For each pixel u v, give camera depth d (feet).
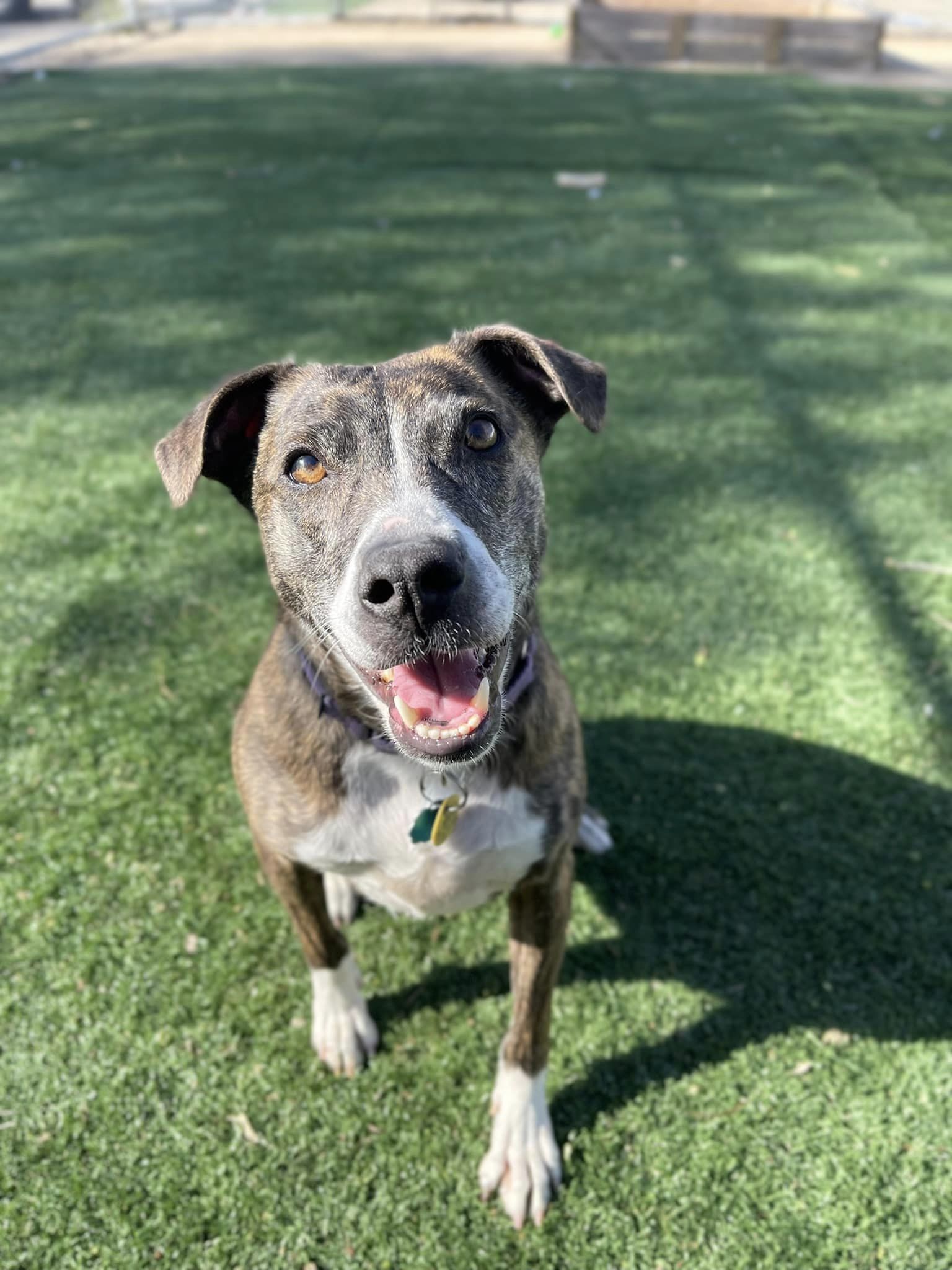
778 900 2.36
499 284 5.62
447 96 10.97
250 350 4.78
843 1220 1.81
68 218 6.85
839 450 4.04
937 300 5.52
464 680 1.56
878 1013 2.13
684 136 9.09
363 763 1.77
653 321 5.19
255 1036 2.08
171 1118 1.94
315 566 1.65
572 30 14.02
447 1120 1.96
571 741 1.90
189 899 2.32
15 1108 1.94
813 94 11.21
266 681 1.91
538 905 1.87
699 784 2.64
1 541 3.43
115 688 2.86
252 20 18.94
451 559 1.41
